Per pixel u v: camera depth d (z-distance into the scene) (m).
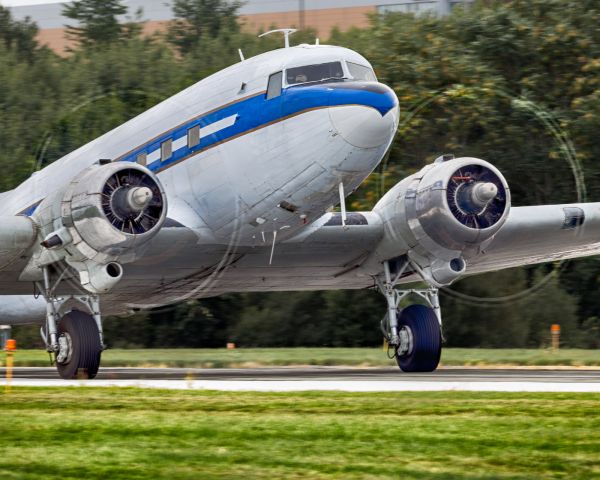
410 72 86.38
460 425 29.95
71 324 48.12
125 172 45.59
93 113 85.44
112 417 31.41
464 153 67.06
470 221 49.69
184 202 50.81
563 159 67.50
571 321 89.06
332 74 47.94
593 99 81.12
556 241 55.78
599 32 87.69
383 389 38.91
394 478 23.39
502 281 79.38
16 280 50.88
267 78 48.28
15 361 76.44
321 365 68.56
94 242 45.41
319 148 46.38
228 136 49.06
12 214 57.25
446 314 89.12
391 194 52.25
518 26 86.94
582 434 28.47
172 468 24.33
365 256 54.38
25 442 27.41
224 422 30.44
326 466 24.58
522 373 53.59
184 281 53.59
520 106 68.12
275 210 49.06
